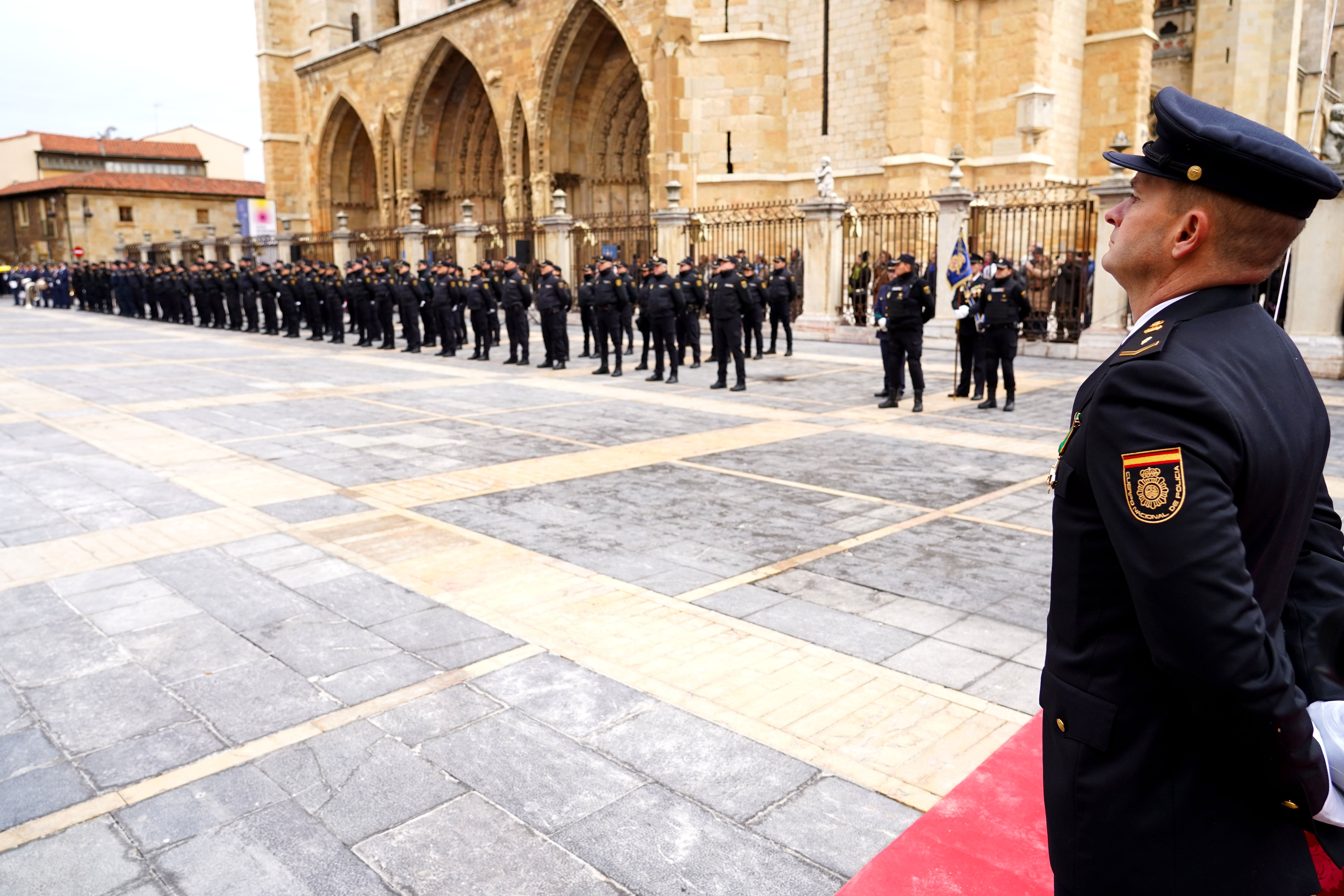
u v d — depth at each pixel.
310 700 3.87
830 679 4.04
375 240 33.34
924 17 22.94
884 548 5.93
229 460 8.61
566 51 30.78
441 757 3.41
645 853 2.84
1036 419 10.85
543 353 19.45
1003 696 3.87
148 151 74.31
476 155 38.22
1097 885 1.37
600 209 33.28
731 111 26.62
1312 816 1.25
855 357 17.53
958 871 2.31
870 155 25.36
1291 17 30.48
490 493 7.39
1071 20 25.47
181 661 4.27
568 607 4.91
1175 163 1.35
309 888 2.70
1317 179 1.25
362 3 39.84
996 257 11.55
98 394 13.06
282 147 44.94
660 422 10.70
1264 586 1.31
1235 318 1.35
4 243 63.78
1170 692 1.31
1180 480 1.19
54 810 3.10
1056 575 1.45
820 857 2.82
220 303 27.50
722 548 5.93
